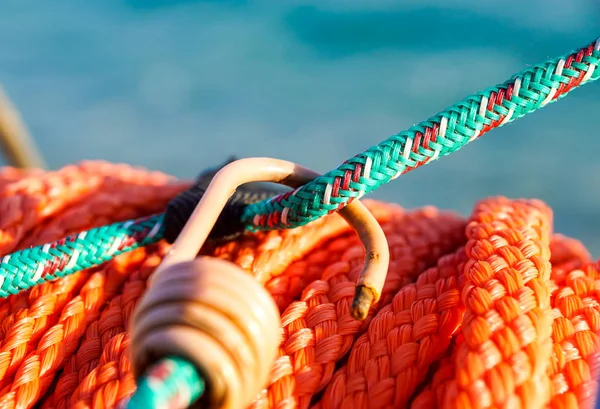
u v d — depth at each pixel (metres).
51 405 0.27
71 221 0.33
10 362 0.28
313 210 0.27
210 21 2.04
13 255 0.29
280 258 0.30
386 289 0.29
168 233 0.29
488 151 1.37
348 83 1.72
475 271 0.27
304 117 1.58
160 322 0.20
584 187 1.26
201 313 0.20
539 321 0.26
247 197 0.30
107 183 0.36
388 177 0.27
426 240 0.32
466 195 1.25
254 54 1.86
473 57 1.75
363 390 0.26
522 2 1.91
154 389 0.19
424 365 0.26
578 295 0.29
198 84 1.72
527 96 0.27
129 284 0.30
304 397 0.26
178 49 1.89
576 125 1.42
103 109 1.60
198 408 0.20
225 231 0.29
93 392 0.26
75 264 0.29
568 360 0.26
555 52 1.67
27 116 1.55
